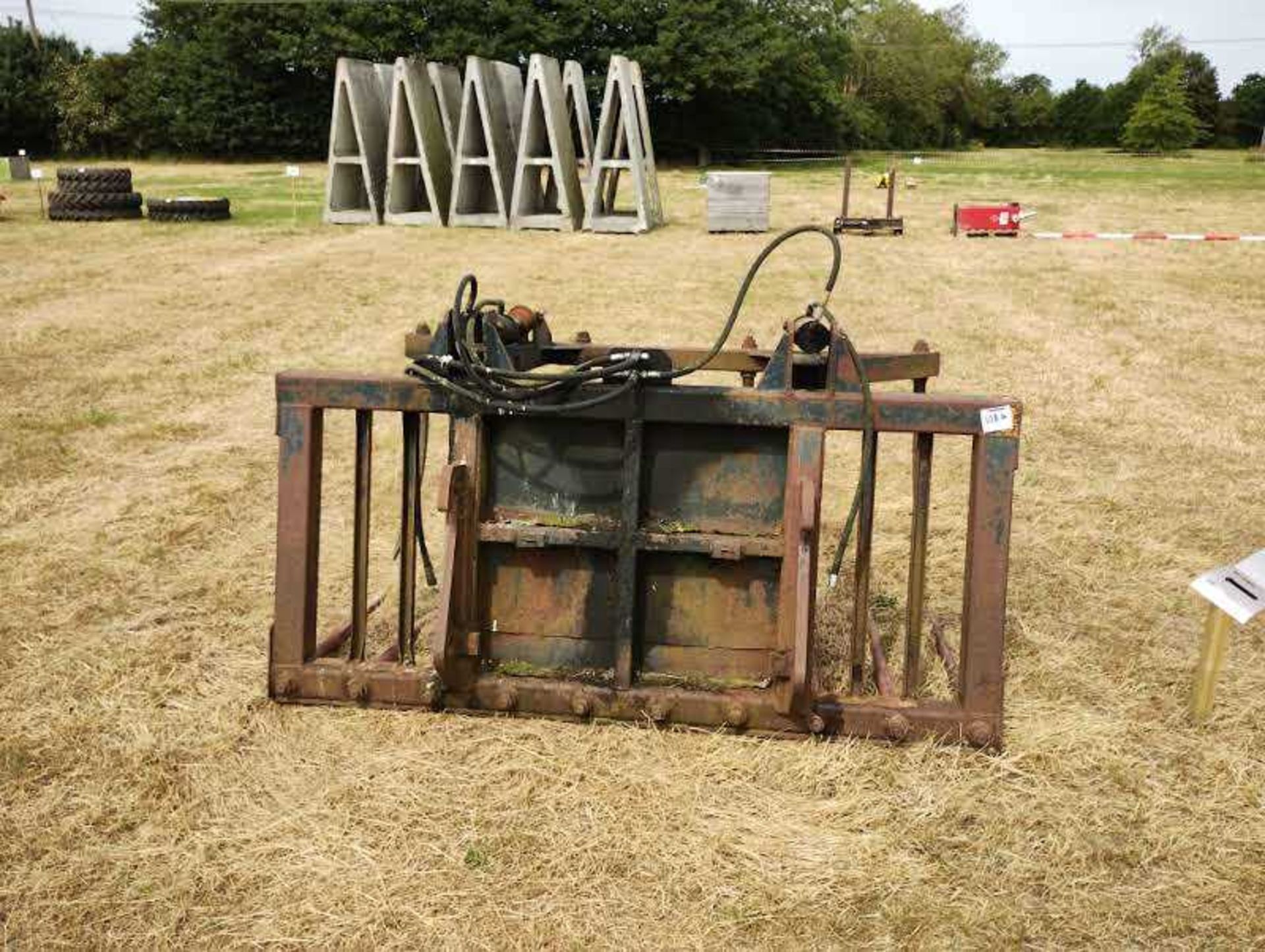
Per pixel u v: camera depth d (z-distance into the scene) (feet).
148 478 22.59
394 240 66.59
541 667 12.80
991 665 12.04
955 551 18.80
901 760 11.89
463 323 12.62
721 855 10.39
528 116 72.28
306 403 12.69
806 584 11.43
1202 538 19.84
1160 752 12.34
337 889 9.87
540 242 66.13
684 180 127.85
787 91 175.94
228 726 12.46
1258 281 52.01
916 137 261.85
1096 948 9.30
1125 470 23.81
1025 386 31.55
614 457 12.48
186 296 46.26
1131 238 66.95
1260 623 15.90
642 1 157.69
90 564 17.74
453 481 12.00
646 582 12.54
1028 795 11.43
